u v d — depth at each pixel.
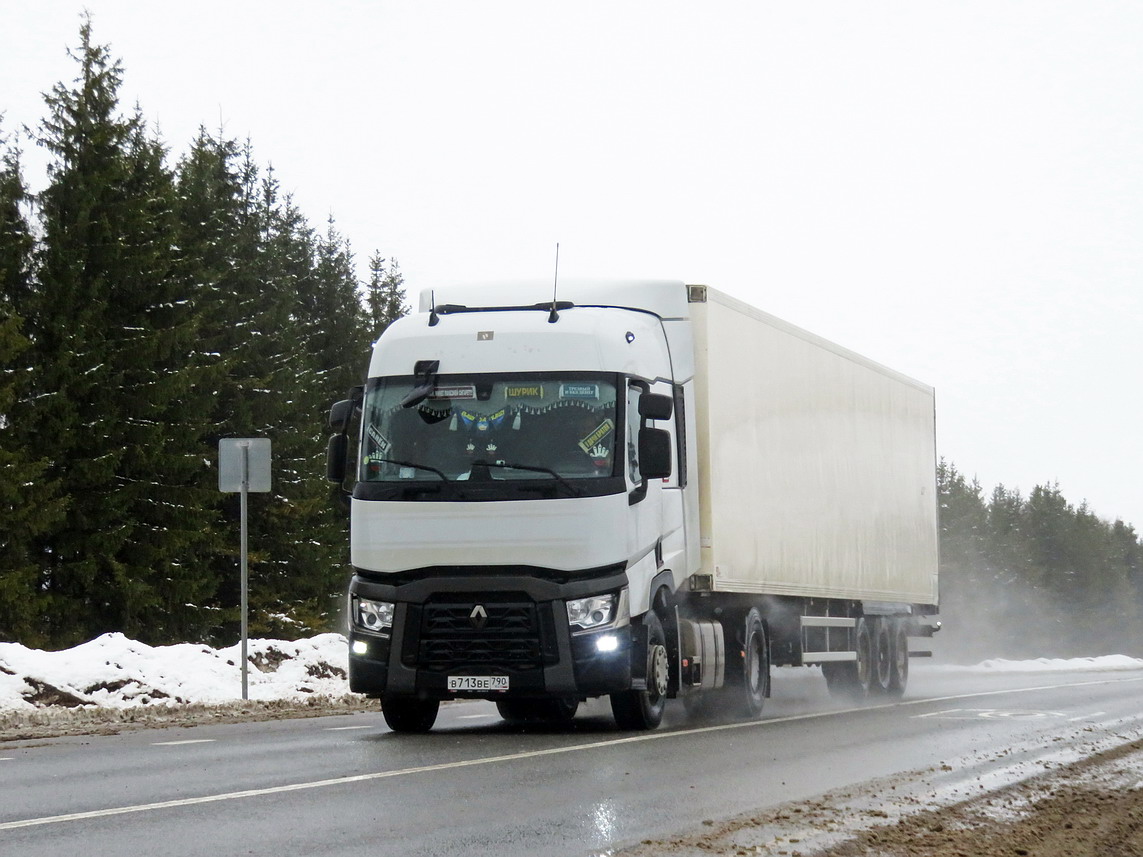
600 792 9.66
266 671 22.06
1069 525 147.62
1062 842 8.54
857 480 23.66
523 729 15.36
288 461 45.09
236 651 21.91
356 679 14.23
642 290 17.05
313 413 52.12
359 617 14.30
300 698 20.23
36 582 34.53
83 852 7.06
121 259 37.03
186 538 36.75
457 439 14.36
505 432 14.32
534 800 9.18
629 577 14.30
